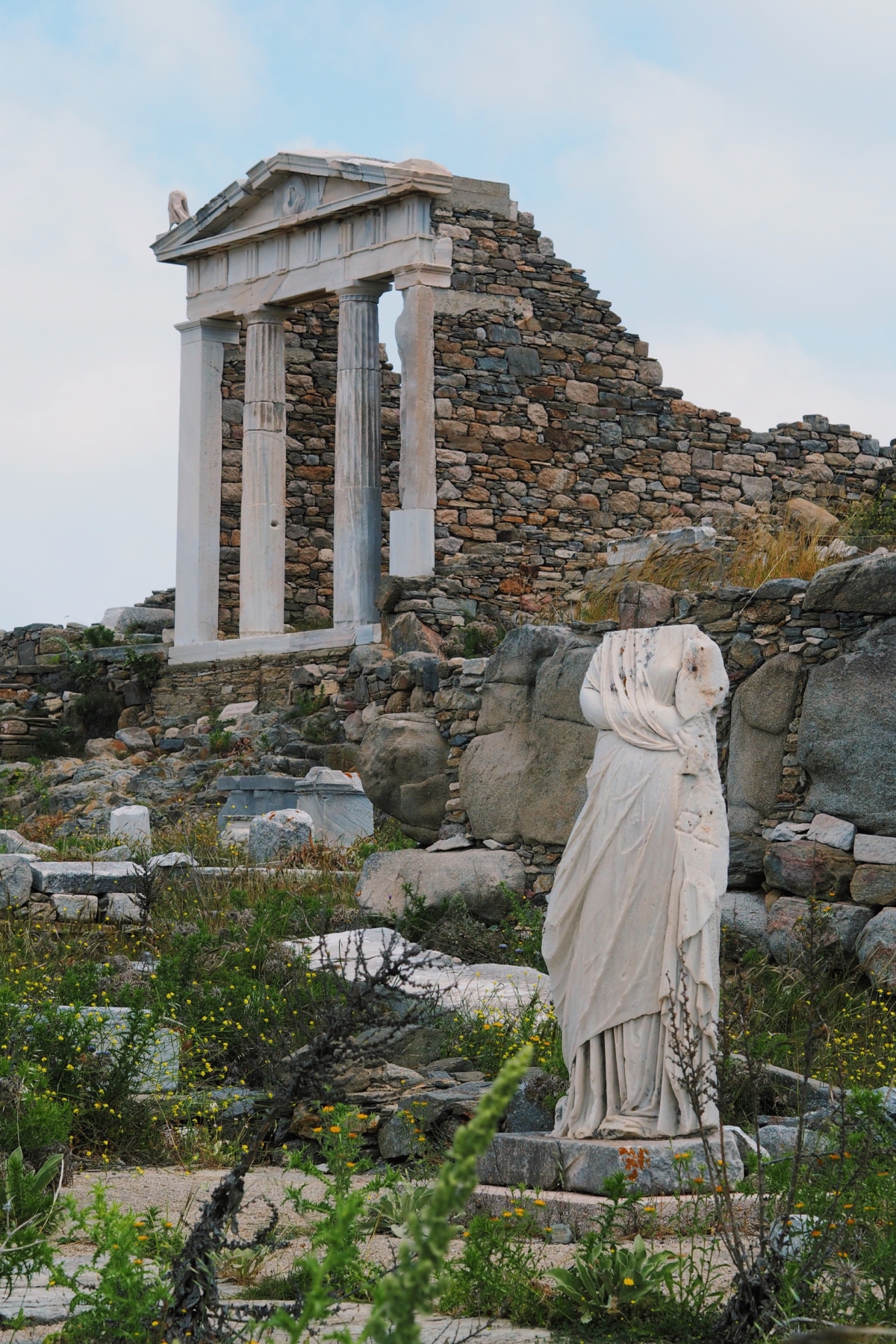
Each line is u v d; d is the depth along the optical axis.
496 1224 7.29
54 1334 6.19
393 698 21.88
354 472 32.41
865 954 12.70
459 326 34.91
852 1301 6.32
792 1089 10.05
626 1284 6.55
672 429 36.81
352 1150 8.21
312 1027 10.41
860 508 32.00
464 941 15.09
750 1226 7.59
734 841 14.04
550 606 26.05
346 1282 6.89
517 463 35.06
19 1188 8.26
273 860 20.55
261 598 34.25
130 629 39.16
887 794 13.31
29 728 35.41
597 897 8.45
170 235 36.25
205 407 36.16
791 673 14.06
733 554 20.55
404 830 18.06
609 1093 8.38
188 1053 11.60
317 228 33.53
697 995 8.20
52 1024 10.90
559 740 16.11
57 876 16.84
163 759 29.58
